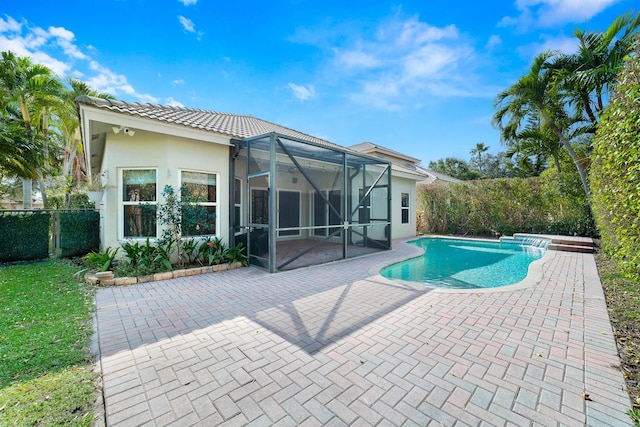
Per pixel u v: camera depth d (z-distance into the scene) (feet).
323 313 14.34
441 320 13.37
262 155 26.84
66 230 28.37
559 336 11.59
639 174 10.49
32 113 50.44
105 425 6.98
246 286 19.19
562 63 34.47
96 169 39.93
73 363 9.68
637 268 12.47
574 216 40.40
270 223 22.85
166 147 23.49
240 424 7.04
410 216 51.55
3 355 10.01
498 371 9.19
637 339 11.24
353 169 33.83
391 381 8.74
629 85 10.62
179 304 15.57
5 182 68.80
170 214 22.80
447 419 7.18
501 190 47.01
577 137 40.50
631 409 7.39
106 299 16.29
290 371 9.29
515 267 28.50
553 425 6.93
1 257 25.59
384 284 19.75
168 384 8.61
